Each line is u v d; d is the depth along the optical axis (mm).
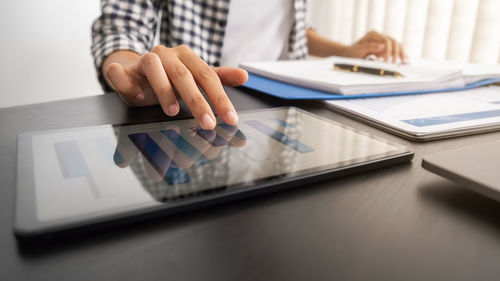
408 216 195
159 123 334
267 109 395
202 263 154
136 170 228
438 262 158
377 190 225
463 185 211
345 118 405
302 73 596
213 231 178
